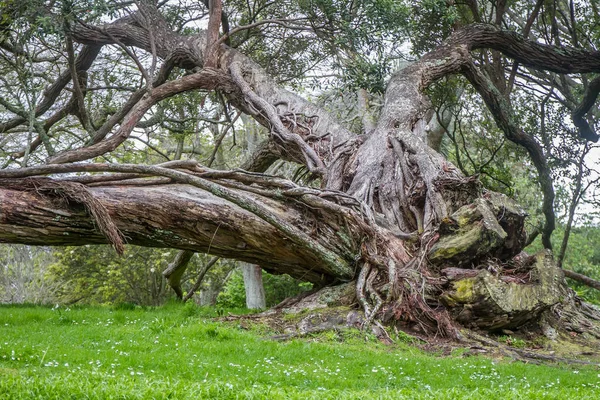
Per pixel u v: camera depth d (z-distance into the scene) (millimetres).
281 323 12211
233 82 20203
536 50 22047
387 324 12016
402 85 18875
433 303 12367
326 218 13812
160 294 32500
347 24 19219
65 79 23391
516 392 6867
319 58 24281
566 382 8922
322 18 20031
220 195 13484
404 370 9219
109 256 32094
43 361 8336
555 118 26375
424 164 14789
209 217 13695
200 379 7793
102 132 21016
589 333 13102
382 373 8781
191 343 9922
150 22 20531
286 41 24000
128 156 28281
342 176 16125
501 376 9164
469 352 11047
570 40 26344
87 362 8430
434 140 28453
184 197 13734
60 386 5828
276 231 13797
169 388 5996
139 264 31734
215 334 10578
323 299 13148
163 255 29641
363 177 15469
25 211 13047
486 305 11867
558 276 12469
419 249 13344
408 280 12461
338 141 17703
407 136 15836
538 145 23156
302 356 9711
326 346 10375
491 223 12828
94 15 18125
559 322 13039
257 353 9602
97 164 13555
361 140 17219
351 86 20438
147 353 9211
